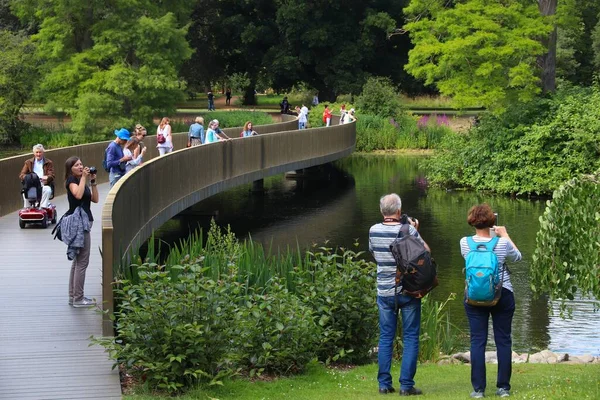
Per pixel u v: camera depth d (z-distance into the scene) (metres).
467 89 32.41
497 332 7.82
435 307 12.65
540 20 32.88
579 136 30.80
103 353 9.19
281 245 21.91
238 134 33.12
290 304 9.59
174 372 8.19
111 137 44.19
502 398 7.55
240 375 9.05
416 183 34.84
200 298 8.52
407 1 67.38
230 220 25.91
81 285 10.97
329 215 26.72
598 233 8.81
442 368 9.95
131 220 14.14
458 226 24.33
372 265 10.54
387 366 8.24
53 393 7.96
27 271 13.05
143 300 8.57
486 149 33.28
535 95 34.81
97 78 44.38
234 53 72.81
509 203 29.47
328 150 34.12
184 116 53.00
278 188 33.62
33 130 45.22
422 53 32.75
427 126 50.28
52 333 9.87
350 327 10.10
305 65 69.50
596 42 59.94
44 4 45.09
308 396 8.12
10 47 44.88
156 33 44.91
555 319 14.82
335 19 66.94
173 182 18.91
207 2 68.44
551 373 9.43
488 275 7.45
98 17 46.19
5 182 19.05
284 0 66.31
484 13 32.56
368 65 69.50
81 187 10.86
